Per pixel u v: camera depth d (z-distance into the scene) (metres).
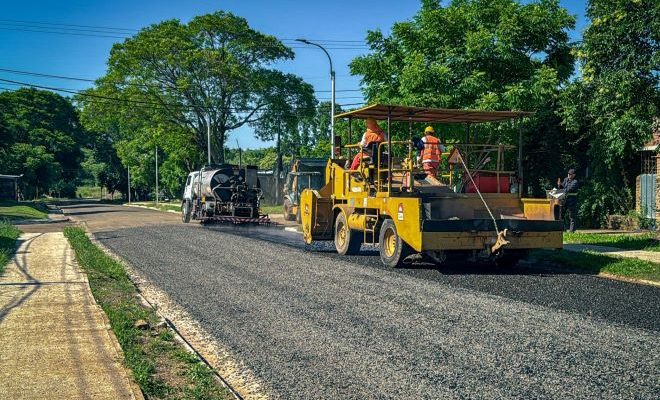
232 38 51.84
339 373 6.12
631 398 5.34
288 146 71.56
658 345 6.91
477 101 19.66
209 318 8.61
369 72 22.64
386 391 5.59
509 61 20.56
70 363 6.22
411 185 12.76
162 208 57.94
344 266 13.19
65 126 103.38
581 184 22.50
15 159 78.94
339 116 14.97
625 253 13.84
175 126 53.97
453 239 11.95
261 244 18.11
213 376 6.11
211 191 28.09
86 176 123.44
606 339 7.16
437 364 6.30
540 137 22.91
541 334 7.38
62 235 22.73
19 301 9.48
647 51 12.09
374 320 8.16
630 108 12.73
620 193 20.95
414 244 12.02
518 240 12.18
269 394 5.64
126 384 5.58
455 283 10.93
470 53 20.22
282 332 7.70
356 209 14.99
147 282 11.76
